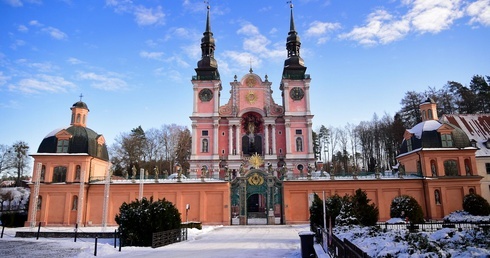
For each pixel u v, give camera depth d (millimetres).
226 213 47406
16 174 90750
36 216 47250
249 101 73250
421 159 48594
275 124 72000
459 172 47594
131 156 95188
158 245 25500
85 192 48406
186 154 98625
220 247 24703
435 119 54406
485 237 14625
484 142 57781
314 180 48125
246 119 74125
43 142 50375
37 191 46375
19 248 24562
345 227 24891
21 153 91188
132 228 25938
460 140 48938
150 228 25812
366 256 9711
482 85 78188
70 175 48375
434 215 45938
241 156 71250
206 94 72688
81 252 21844
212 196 48281
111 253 22391
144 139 100188
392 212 38000
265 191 48406
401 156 54406
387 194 47500
